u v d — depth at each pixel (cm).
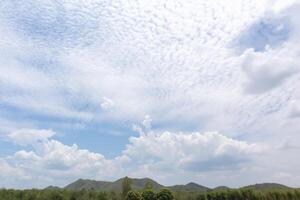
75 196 13438
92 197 13500
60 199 13150
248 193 13500
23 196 13112
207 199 13688
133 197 11806
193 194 14062
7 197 12938
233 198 13462
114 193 13738
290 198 13300
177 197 13575
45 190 13538
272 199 13350
